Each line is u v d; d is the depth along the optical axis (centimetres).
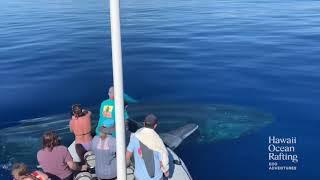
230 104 1346
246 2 3850
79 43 2231
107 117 802
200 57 1908
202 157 1030
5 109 1302
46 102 1361
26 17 3170
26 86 1524
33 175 651
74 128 812
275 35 2347
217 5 3691
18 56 1956
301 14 3028
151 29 2623
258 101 1369
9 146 1062
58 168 703
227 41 2222
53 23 2891
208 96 1413
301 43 2147
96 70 1714
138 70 1712
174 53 1986
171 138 1056
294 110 1291
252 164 998
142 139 647
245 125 1191
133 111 1284
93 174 775
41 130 1154
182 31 2528
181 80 1582
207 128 1171
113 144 708
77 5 3962
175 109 1302
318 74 1628
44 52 2031
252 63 1797
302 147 1067
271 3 3716
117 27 473
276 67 1730
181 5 3794
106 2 4225
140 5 3922
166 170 649
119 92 493
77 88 1494
